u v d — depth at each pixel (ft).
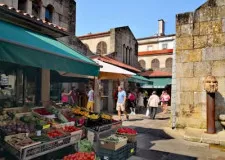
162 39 137.90
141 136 29.71
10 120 17.83
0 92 23.11
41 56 13.73
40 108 22.20
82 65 17.37
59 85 44.98
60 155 18.38
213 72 31.73
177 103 34.09
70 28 49.42
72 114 23.79
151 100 46.32
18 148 14.35
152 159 20.70
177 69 34.35
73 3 50.31
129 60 78.48
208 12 32.55
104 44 69.62
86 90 49.19
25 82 25.34
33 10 41.01
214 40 31.91
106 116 24.73
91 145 18.95
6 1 34.96
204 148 24.93
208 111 29.63
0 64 23.70
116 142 18.42
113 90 60.44
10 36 13.97
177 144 26.27
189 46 33.60
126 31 75.05
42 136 16.63
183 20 34.27
